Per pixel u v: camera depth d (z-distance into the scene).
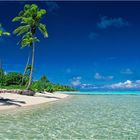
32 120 20.06
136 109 31.16
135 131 15.90
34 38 48.50
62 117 22.31
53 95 60.72
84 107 33.06
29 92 47.97
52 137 13.78
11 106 30.08
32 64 49.09
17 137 13.59
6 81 63.56
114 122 19.75
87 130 16.09
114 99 54.81
